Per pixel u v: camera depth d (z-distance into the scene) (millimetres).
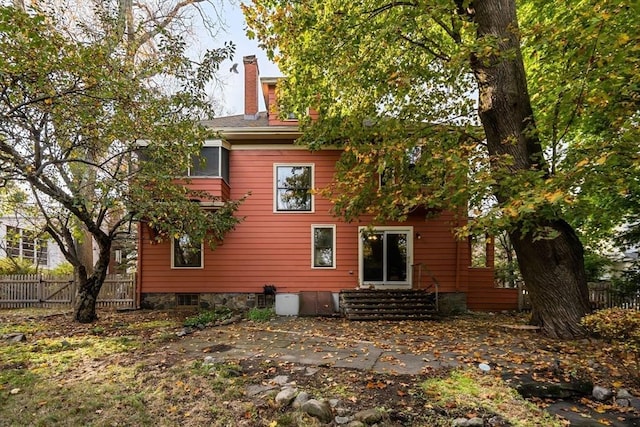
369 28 7734
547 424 3562
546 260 7090
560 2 7480
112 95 6402
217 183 11195
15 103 6137
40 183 7477
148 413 3779
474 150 7871
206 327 8539
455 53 7117
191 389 4324
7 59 5348
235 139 12023
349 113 9086
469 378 4641
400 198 7961
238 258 11969
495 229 6082
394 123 8328
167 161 8602
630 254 13102
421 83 9172
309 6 7711
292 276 11945
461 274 11836
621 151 4801
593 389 4355
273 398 4039
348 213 9305
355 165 9195
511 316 10727
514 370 4969
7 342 6633
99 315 10328
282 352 5980
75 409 3850
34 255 17516
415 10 7012
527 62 8992
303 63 8391
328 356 5703
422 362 5352
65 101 6156
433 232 11977
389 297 10789
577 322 6875
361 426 3400
